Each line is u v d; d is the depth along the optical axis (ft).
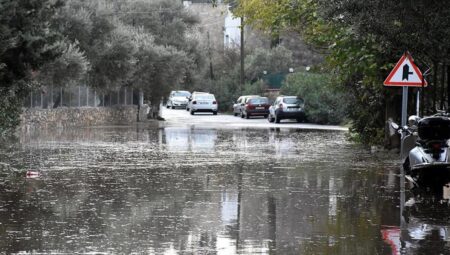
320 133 205.46
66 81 197.67
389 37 96.99
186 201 73.41
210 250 50.96
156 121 303.48
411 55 105.19
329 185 86.02
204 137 181.68
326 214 66.18
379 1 91.61
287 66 474.90
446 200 74.84
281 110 287.07
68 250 50.57
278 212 67.15
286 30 169.27
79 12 223.92
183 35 348.59
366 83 132.67
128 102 311.88
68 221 61.82
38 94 227.61
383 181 89.76
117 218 63.46
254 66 472.44
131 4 335.06
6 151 131.85
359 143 157.89
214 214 65.82
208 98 392.47
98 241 53.67
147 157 121.90
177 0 347.15
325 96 280.10
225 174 97.19
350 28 104.12
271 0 161.99
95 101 277.85
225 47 528.63
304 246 52.47
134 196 76.64
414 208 69.56
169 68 297.74
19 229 58.13
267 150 138.62
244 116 345.92
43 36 157.38
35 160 114.83
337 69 147.84
